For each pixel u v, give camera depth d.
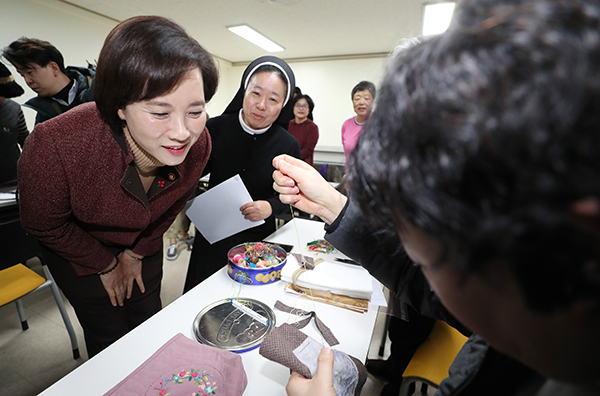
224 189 1.23
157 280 1.15
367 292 0.83
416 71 0.17
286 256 1.02
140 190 0.83
